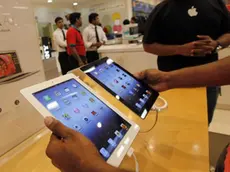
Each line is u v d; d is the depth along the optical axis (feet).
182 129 2.34
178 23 4.05
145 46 4.55
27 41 2.23
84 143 1.15
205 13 3.94
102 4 28.43
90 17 13.07
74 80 1.86
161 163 1.80
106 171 1.07
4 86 1.98
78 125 1.46
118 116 1.75
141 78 2.45
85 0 28.53
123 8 26.61
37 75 2.38
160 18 4.25
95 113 1.65
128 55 7.55
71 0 27.84
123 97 2.03
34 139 2.29
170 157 1.88
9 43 2.02
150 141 2.15
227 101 8.07
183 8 4.04
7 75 2.01
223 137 5.46
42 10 28.04
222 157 1.92
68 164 1.11
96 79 2.07
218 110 8.20
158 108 2.75
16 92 2.10
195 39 4.03
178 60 4.19
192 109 2.84
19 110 2.15
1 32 1.94
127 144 1.53
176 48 3.93
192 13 3.97
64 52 12.83
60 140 1.16
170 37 4.23
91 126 1.52
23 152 2.07
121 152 1.45
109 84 2.10
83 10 31.30
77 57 10.86
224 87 7.93
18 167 1.85
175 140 2.14
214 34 4.06
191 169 1.69
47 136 2.37
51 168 1.83
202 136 2.17
